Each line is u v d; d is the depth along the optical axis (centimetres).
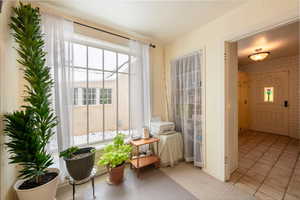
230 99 210
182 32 241
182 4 168
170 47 286
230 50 206
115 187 185
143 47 261
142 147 250
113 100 261
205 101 218
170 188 182
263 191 174
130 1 164
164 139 234
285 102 405
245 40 273
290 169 223
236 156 227
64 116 177
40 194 120
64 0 161
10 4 133
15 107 143
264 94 449
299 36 254
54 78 170
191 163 251
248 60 430
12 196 130
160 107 294
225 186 185
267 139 378
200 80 228
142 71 255
